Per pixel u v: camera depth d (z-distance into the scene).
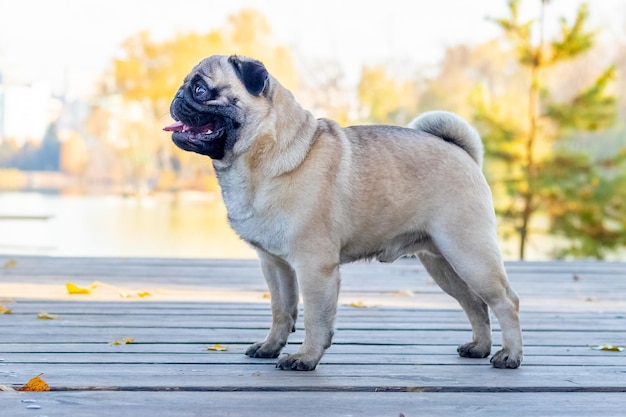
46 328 4.56
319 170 3.65
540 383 3.56
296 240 3.62
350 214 3.74
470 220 3.82
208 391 3.36
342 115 22.45
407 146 3.90
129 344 4.20
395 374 3.67
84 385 3.37
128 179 25.88
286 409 3.13
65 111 27.42
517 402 3.30
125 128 25.67
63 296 5.68
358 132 3.92
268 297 5.84
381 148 3.86
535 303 5.89
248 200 3.64
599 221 12.93
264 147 3.61
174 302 5.54
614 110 12.83
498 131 13.19
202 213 21.20
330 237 3.66
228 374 3.60
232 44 24.17
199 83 3.60
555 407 3.25
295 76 24.30
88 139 26.81
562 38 12.77
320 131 3.78
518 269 7.79
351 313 5.28
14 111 27.44
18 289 5.96
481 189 3.90
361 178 3.75
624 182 12.80
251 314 5.13
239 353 4.04
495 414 3.14
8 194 27.45
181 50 24.12
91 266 7.33
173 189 24.14
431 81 25.83
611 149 16.81
